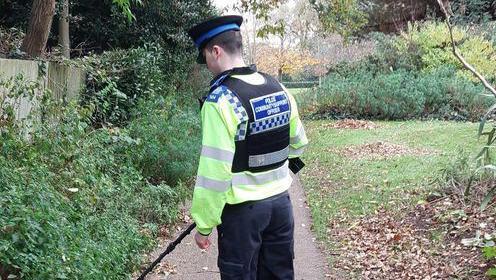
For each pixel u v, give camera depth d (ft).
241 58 9.55
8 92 19.07
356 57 65.51
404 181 25.95
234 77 9.22
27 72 23.16
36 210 11.81
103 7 46.42
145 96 32.60
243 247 9.25
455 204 19.65
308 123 54.75
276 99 9.46
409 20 76.84
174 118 29.48
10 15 42.75
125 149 22.08
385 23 77.41
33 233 11.09
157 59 38.91
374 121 54.70
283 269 9.83
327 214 22.53
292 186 29.25
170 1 48.49
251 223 9.25
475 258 15.37
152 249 18.22
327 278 15.89
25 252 10.93
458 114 54.08
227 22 9.38
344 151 37.73
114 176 20.36
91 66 26.84
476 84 56.90
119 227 16.57
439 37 61.41
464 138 37.65
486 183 19.79
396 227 19.42
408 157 32.42
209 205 8.80
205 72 50.70
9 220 10.75
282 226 9.71
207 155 8.79
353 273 16.07
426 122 51.75
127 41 47.01
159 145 25.50
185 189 23.76
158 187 21.50
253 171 9.25
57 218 12.27
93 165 17.26
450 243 16.90
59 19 38.81
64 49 34.45
